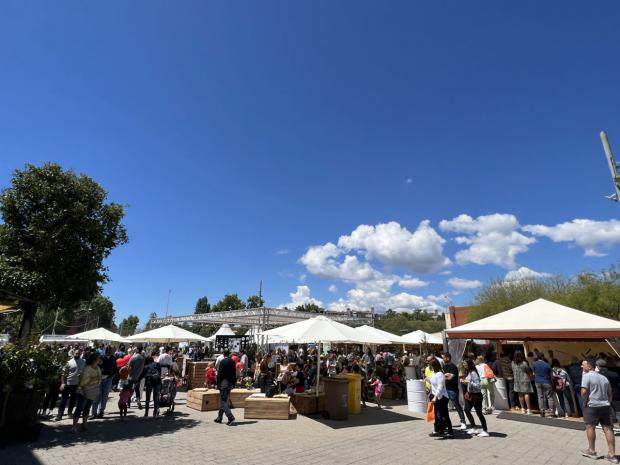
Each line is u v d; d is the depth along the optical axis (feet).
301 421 32.63
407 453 22.35
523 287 96.63
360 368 48.93
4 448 21.29
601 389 22.09
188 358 67.46
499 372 42.32
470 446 24.26
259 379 46.80
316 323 37.52
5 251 31.22
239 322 97.45
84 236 32.68
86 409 26.63
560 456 22.12
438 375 28.12
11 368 22.76
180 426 29.04
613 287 76.48
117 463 19.12
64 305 34.96
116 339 60.75
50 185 32.22
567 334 35.27
